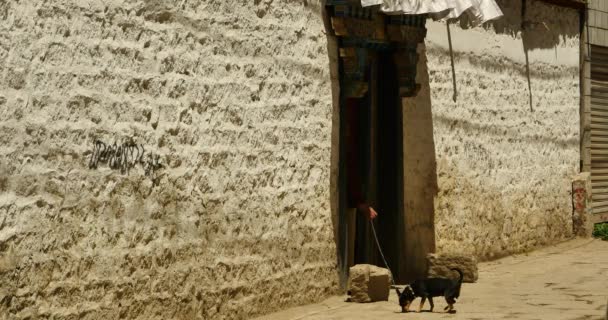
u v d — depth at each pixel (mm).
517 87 23109
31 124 10750
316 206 16156
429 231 19531
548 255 23094
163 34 12766
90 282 11594
